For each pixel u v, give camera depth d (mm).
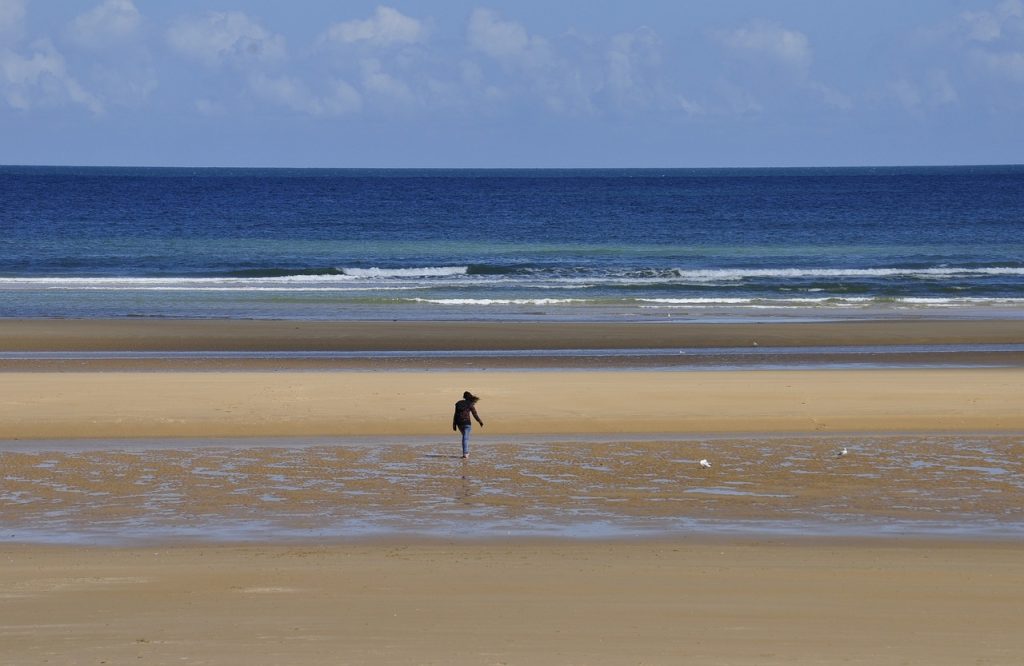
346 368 72562
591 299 114250
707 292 123250
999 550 32406
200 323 93438
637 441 49781
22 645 21828
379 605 25234
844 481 41969
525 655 21000
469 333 89562
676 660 20656
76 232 194750
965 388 62719
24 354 77438
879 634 22797
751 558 30906
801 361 77250
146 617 24141
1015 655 21250
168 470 43125
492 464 44688
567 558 30859
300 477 42156
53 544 32812
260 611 24672
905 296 122000
